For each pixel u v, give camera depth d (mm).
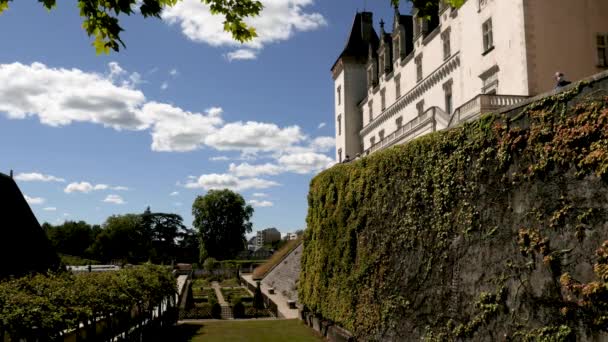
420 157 13711
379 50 49438
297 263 41312
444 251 12359
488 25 25391
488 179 10914
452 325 11820
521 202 9898
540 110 9523
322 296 21719
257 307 33188
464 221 11625
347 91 56062
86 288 12516
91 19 5695
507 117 10398
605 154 8016
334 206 20719
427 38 36562
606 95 8172
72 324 10305
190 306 31906
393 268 14977
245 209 106938
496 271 10453
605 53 22234
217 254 103875
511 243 10078
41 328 9148
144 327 19594
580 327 8273
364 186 17516
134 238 116938
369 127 51656
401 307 14273
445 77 33594
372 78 51250
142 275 20328
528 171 9734
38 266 27016
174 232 132625
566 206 8789
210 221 104000
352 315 17578
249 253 116750
